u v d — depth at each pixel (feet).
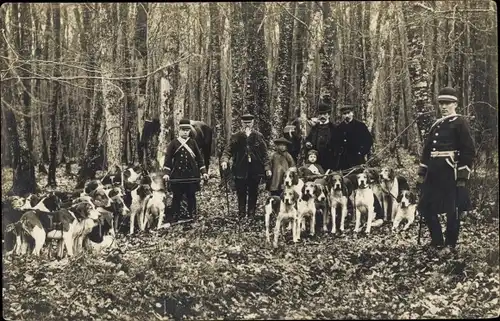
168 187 23.40
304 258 23.52
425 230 23.65
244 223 23.50
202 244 23.48
